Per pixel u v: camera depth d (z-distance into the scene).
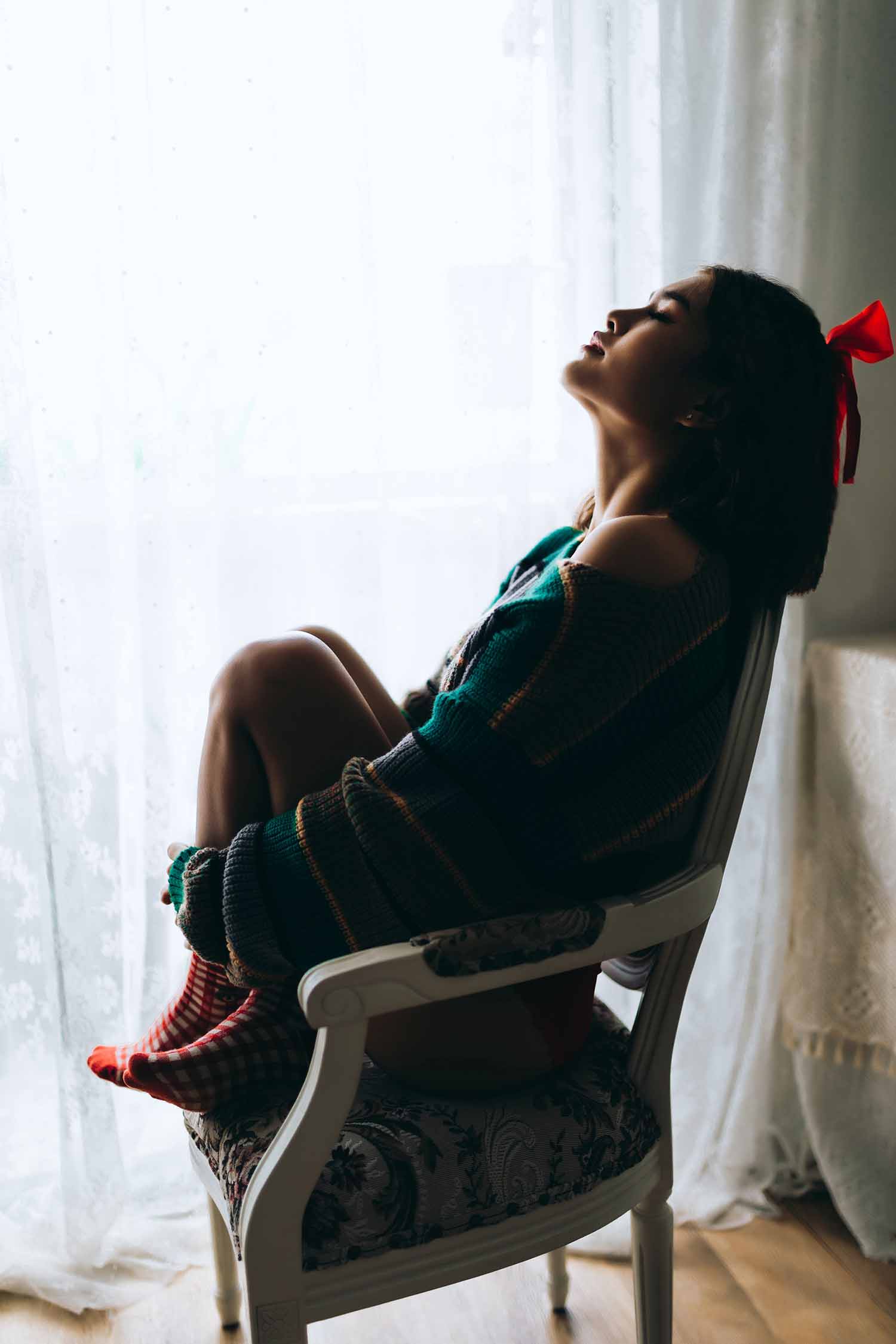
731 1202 1.52
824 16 1.38
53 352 1.26
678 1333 1.29
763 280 0.99
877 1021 1.44
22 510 1.22
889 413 1.51
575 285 1.39
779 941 1.55
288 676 0.92
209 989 0.99
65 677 1.32
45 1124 1.43
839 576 1.52
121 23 1.22
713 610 0.89
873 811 1.41
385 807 0.84
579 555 0.89
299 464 1.34
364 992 0.76
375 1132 0.85
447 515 1.42
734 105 1.39
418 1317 1.33
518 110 1.32
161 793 1.34
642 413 1.00
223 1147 0.88
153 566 1.29
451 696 0.87
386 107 1.32
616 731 0.86
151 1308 1.35
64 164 1.23
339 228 1.32
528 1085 0.92
